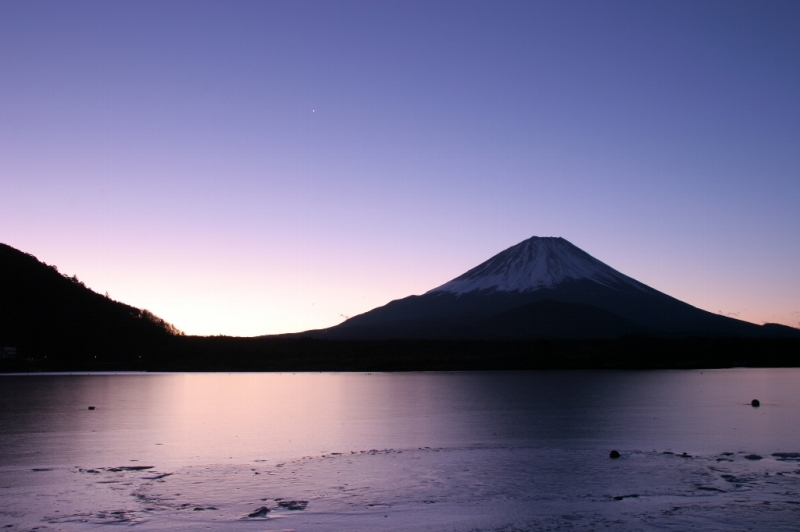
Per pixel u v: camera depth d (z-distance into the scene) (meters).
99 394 62.41
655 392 62.88
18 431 35.53
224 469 24.91
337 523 18.20
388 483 22.53
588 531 17.39
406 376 99.81
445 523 18.12
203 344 160.00
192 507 19.70
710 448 28.97
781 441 30.95
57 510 19.42
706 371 113.06
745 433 33.69
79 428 36.78
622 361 133.25
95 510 19.41
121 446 30.38
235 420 40.53
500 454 27.69
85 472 24.47
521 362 131.00
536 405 49.78
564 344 156.12
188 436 33.62
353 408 48.12
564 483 22.38
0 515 18.94
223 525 18.06
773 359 139.38
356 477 23.45
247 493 21.28
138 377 99.94
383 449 29.19
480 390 66.56
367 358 142.12
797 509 19.20
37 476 23.80
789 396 57.88
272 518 18.66
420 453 28.06
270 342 166.62
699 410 45.59
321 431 35.38
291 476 23.64
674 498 20.42
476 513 19.02
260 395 61.25
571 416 41.91
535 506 19.69
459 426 37.12
